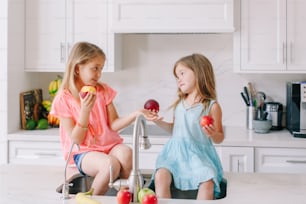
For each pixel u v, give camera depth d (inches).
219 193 61.6
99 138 67.9
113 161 62.6
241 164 110.6
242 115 132.3
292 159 108.9
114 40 122.0
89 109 59.7
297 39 116.4
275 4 116.6
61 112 66.0
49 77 140.1
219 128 64.1
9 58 119.1
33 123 126.8
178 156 62.7
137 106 135.4
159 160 63.6
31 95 131.1
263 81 131.2
